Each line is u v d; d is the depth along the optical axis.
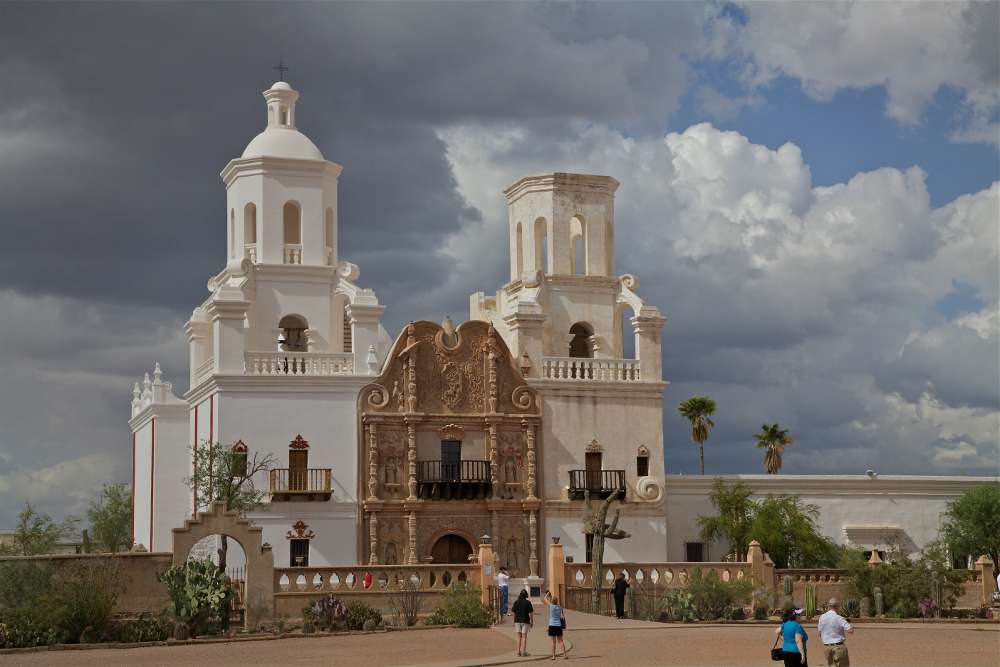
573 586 53.78
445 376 60.16
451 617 46.75
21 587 42.12
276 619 46.38
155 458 64.69
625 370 62.91
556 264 64.56
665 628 45.44
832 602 29.69
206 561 44.28
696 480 63.78
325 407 58.25
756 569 54.81
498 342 60.88
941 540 65.50
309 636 43.44
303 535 57.09
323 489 57.44
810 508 64.56
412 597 48.44
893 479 65.88
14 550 63.81
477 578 50.38
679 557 63.03
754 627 46.22
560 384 61.47
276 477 57.03
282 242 62.91
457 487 58.88
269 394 57.66
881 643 40.31
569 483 60.88
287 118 65.50
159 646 40.56
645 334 63.34
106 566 43.62
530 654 36.94
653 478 62.09
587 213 65.69
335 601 45.47
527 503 59.97
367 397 58.78
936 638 42.16
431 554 59.00
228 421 57.03
